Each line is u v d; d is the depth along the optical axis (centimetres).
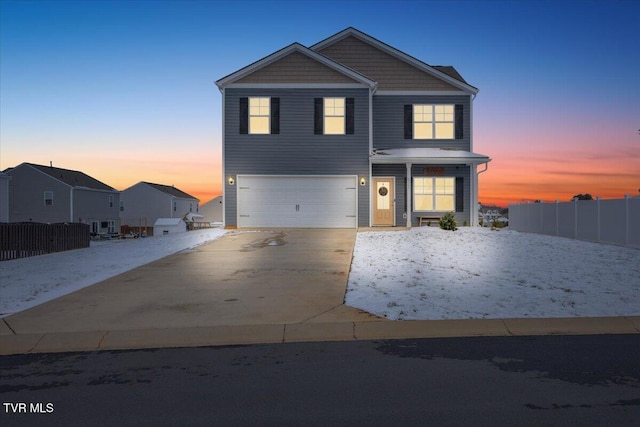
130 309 827
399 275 1092
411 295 895
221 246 1678
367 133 2225
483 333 701
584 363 567
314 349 635
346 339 684
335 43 2386
